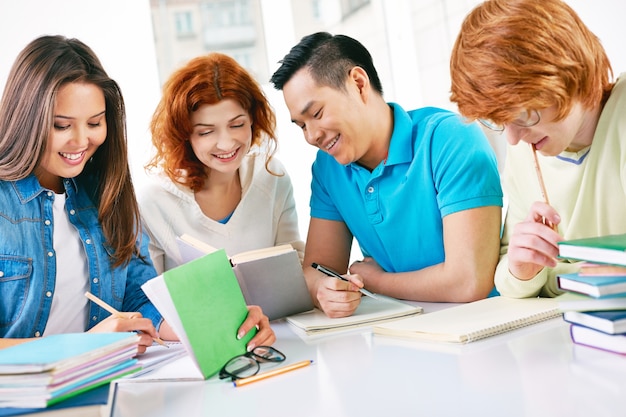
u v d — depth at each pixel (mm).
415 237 1672
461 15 3488
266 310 1458
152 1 3215
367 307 1481
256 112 1715
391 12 3445
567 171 1300
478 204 1524
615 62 2578
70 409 907
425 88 3508
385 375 988
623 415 737
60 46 1430
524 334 1121
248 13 3314
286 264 1433
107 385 1003
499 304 1316
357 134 1575
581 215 1296
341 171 1731
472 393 866
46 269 1490
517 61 1051
